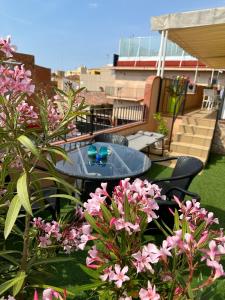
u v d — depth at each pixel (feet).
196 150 18.86
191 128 20.57
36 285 4.34
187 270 3.55
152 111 22.65
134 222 3.60
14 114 3.99
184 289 3.25
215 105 32.53
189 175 8.44
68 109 4.65
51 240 6.17
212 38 19.75
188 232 3.45
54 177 4.39
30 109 4.67
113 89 49.01
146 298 2.98
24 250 4.62
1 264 5.14
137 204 3.67
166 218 6.89
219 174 16.35
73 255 7.25
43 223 6.27
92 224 3.59
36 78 14.85
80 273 6.64
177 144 19.66
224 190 13.60
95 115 15.98
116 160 9.37
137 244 3.72
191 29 16.61
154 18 16.51
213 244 2.92
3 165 4.28
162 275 3.54
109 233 3.62
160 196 4.25
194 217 3.83
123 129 18.07
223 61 33.12
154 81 21.48
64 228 6.36
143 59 64.90
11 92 3.89
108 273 3.45
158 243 7.39
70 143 11.31
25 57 13.75
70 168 8.13
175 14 15.38
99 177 7.35
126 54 67.92
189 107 33.06
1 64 4.04
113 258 3.68
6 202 4.32
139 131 20.02
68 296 5.39
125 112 22.57
